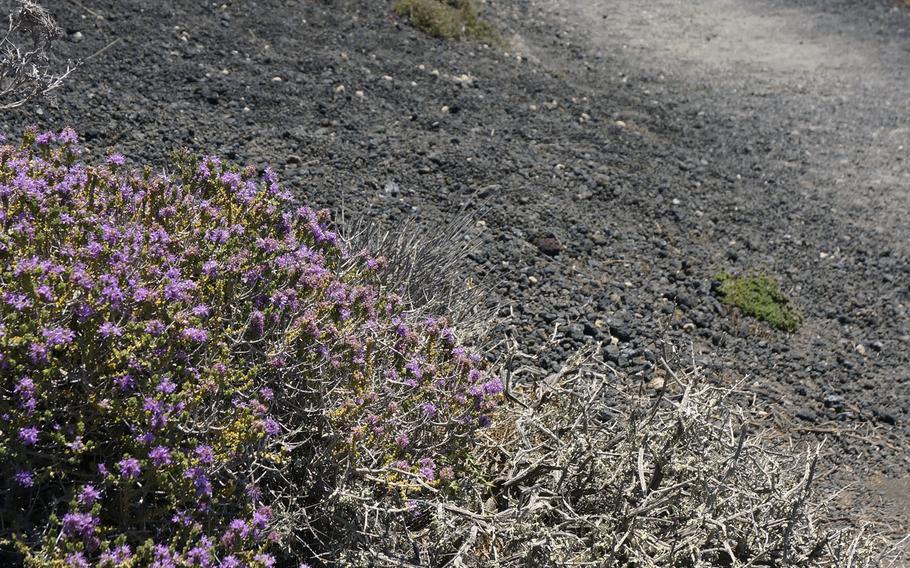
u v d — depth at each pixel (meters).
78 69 6.70
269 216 3.57
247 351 3.00
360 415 3.01
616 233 7.12
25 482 2.42
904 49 14.75
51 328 2.64
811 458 3.91
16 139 5.49
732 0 16.41
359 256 3.89
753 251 7.54
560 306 5.91
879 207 8.99
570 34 13.09
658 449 3.53
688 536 3.37
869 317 6.91
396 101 8.23
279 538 2.64
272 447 3.01
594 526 3.23
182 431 2.73
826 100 12.12
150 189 3.39
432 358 3.40
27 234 2.89
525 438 3.49
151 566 2.35
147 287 2.95
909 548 4.56
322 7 9.86
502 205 6.96
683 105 10.95
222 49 7.99
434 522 3.09
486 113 8.69
